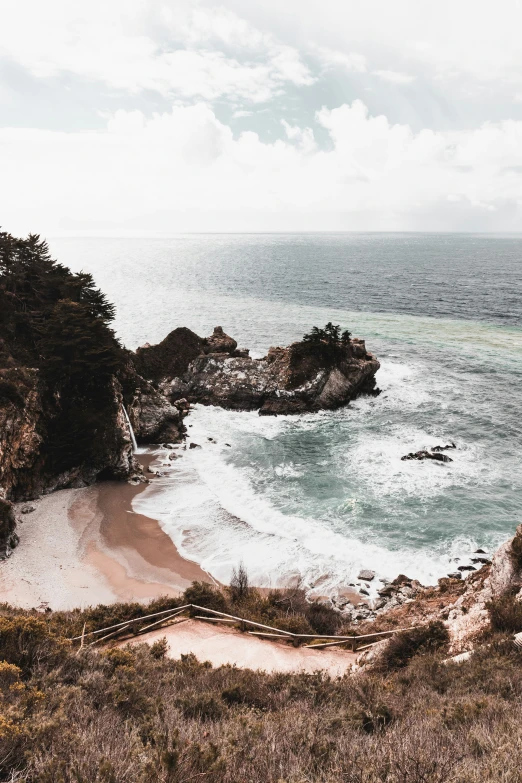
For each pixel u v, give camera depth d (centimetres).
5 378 4253
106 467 4428
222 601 2580
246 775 681
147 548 3431
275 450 5084
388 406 6212
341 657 2000
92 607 2742
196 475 4594
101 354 4894
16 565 3167
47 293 5719
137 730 788
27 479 4069
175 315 11969
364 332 9794
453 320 10738
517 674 1216
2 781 647
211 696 1108
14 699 905
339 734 871
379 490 4162
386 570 3155
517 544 2161
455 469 4519
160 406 5519
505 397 6319
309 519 3744
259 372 6388
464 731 827
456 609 2181
